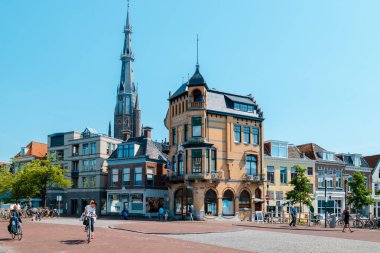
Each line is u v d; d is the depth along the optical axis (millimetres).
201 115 45406
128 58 153000
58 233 24938
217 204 44969
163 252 16719
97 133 66875
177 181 46375
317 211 56531
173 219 46000
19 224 21375
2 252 16734
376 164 65688
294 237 24922
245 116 48156
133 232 26328
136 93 153625
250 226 35125
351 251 18531
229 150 46500
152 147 56188
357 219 39000
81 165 64562
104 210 61438
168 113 50469
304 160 56406
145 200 52156
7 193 57938
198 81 45812
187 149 45062
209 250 17688
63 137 68188
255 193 48312
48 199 66500
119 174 55938
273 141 54938
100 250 17266
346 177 51781
